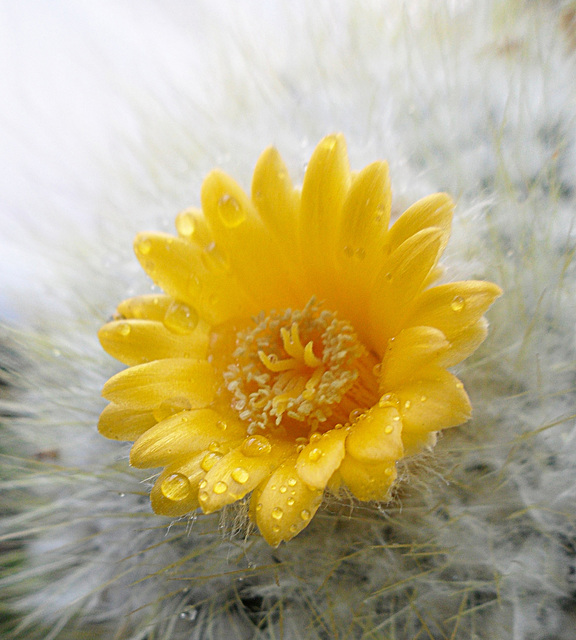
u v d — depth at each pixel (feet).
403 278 0.35
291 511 0.34
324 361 0.39
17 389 0.46
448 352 0.34
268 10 0.52
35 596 0.42
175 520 0.38
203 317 0.39
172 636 0.40
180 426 0.36
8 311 0.48
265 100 0.47
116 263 0.46
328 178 0.37
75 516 0.42
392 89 0.45
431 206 0.36
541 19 0.44
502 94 0.43
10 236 0.49
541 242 0.39
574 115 0.41
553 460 0.37
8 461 0.45
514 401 0.38
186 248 0.39
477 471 0.37
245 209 0.39
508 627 0.37
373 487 0.33
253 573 0.37
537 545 0.37
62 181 0.50
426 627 0.37
